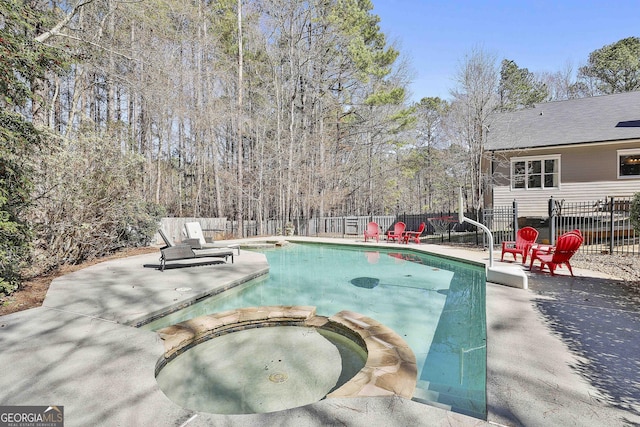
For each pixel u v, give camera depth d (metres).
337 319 4.54
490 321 3.91
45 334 3.62
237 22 17.84
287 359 3.72
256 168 20.20
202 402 2.87
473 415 2.53
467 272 8.32
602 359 2.91
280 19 18.42
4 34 4.41
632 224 6.24
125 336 3.58
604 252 8.84
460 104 18.39
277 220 19.53
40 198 6.71
